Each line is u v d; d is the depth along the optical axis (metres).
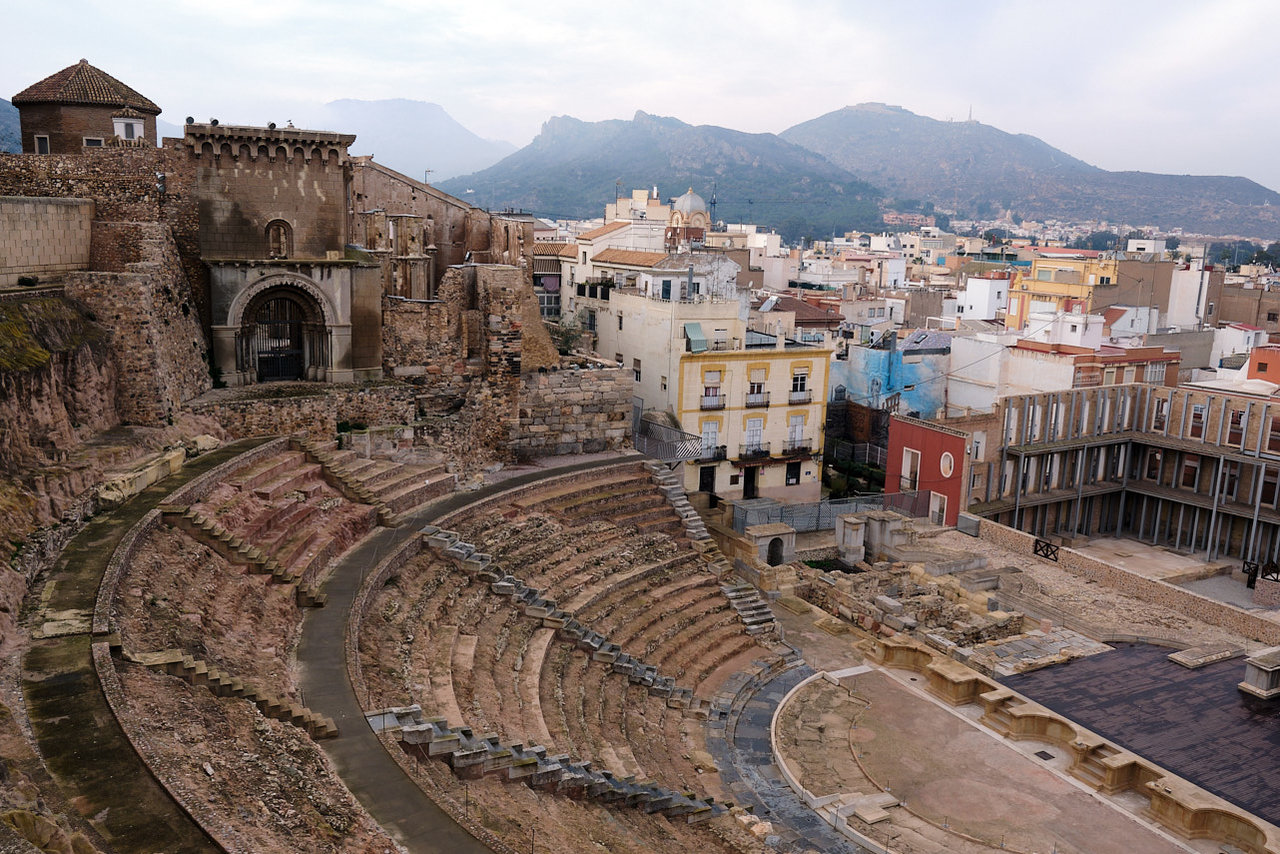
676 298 72.19
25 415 30.14
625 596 43.19
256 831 16.92
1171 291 117.69
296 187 45.88
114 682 20.48
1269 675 40.19
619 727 33.16
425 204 64.75
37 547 26.08
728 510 59.38
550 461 54.03
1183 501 70.44
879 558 56.66
